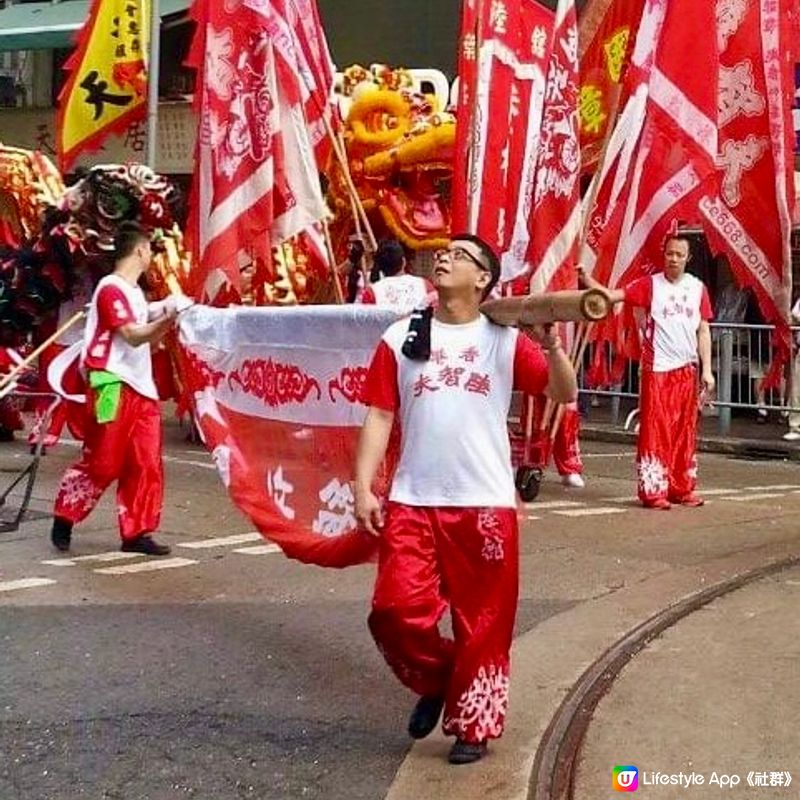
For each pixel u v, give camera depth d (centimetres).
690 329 934
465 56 884
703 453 1350
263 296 1134
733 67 838
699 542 800
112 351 714
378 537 430
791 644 557
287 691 511
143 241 714
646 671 521
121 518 744
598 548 777
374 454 430
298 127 847
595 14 976
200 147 841
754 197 834
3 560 731
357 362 539
